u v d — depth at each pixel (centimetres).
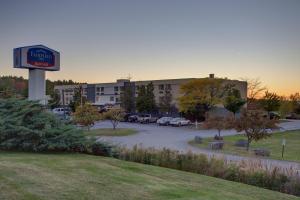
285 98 8431
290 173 1023
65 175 743
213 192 736
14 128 1145
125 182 730
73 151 1216
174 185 762
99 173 802
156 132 4209
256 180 1014
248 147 2634
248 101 7256
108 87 8494
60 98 9212
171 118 5534
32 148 1160
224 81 6028
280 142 3312
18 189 601
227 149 2631
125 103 7312
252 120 2592
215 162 1159
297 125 6031
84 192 618
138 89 7094
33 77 1934
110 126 5072
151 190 684
